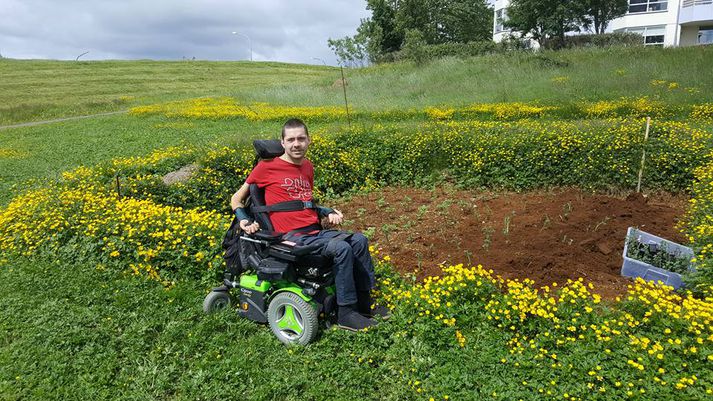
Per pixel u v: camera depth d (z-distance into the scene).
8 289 4.90
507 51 28.36
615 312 3.73
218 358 3.68
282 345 3.88
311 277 3.85
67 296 4.75
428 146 9.05
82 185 7.55
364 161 8.98
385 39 43.28
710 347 3.26
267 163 4.10
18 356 3.76
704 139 8.29
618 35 29.36
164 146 13.81
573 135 8.60
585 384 3.14
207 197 7.57
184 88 39.62
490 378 3.30
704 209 5.98
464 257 5.24
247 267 4.11
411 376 3.41
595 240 5.43
